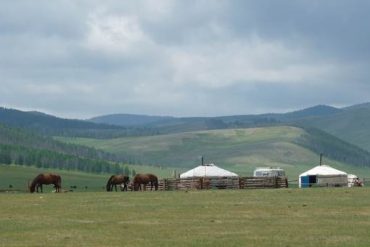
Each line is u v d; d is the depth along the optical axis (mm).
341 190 64688
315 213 39719
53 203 48469
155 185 79125
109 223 35000
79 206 45656
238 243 27625
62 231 31641
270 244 27359
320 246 26781
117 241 28328
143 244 27453
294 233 30641
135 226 33594
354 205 44812
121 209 43094
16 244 27516
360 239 28656
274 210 41656
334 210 41438
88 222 35500
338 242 27812
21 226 33688
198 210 42031
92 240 28641
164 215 39062
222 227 33062
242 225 33844
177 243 27688
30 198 54594
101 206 45562
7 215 39406
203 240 28516
